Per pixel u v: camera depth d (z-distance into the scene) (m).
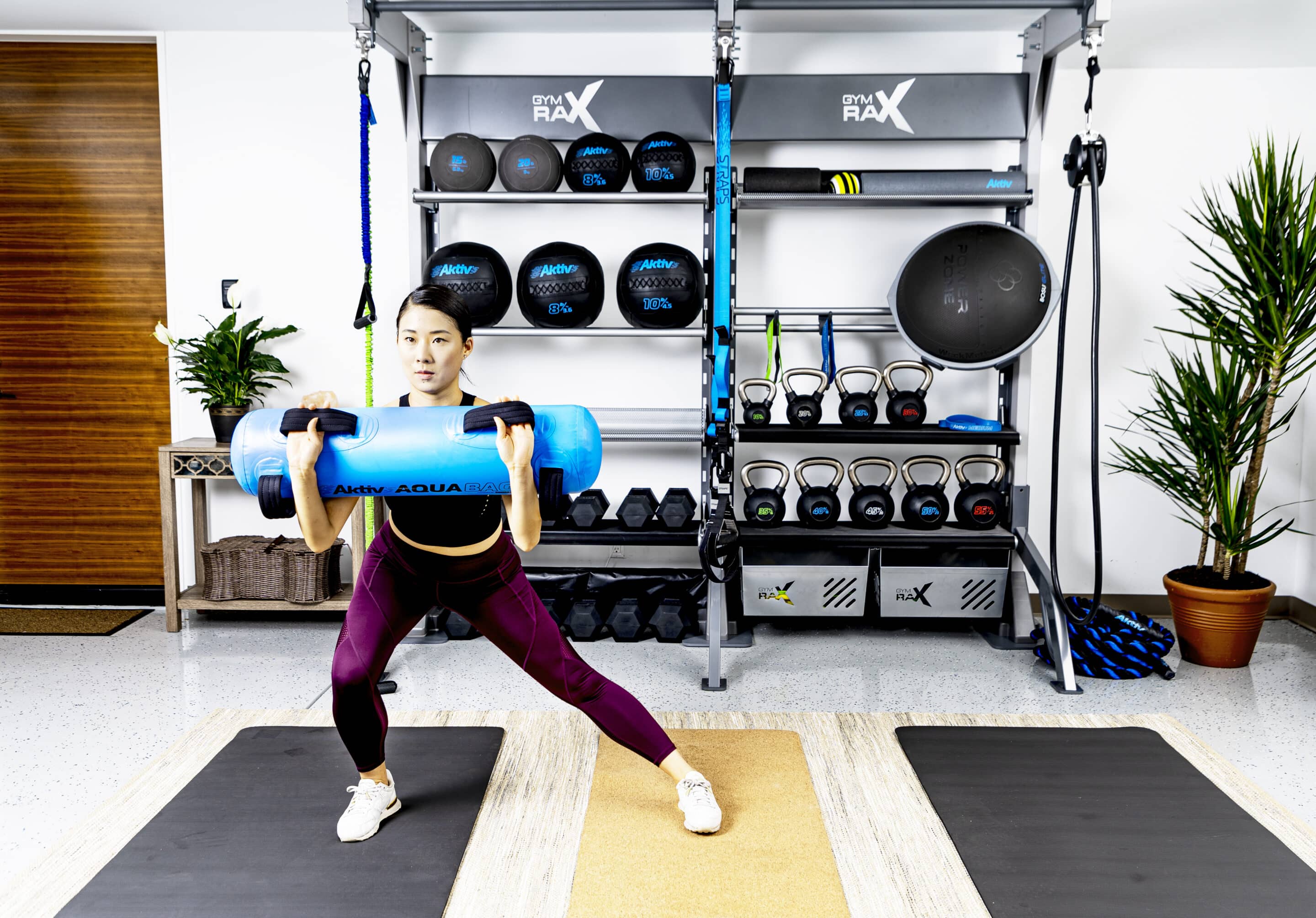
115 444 4.23
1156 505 4.12
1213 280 4.01
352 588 4.02
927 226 3.99
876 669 3.51
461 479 1.91
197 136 3.99
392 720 2.85
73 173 4.10
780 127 3.74
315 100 3.97
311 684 3.30
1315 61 3.84
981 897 1.93
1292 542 4.16
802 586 3.73
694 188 3.93
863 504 3.78
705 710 3.11
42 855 2.05
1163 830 2.20
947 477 3.82
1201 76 3.92
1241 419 3.45
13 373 4.20
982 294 3.52
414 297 2.00
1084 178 2.99
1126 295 4.03
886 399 4.07
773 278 4.02
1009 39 3.86
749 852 2.10
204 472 3.80
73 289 4.15
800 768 2.53
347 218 4.03
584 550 4.23
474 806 2.30
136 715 3.01
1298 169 3.95
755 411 3.77
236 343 3.76
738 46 3.63
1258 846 2.13
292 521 4.20
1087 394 4.08
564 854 2.09
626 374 4.08
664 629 3.77
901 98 3.70
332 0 3.58
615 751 2.64
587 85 3.73
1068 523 4.15
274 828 2.18
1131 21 3.46
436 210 3.90
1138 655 3.39
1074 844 2.13
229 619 4.07
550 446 1.94
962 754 2.62
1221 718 3.04
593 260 3.64
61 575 4.29
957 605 3.75
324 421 1.88
